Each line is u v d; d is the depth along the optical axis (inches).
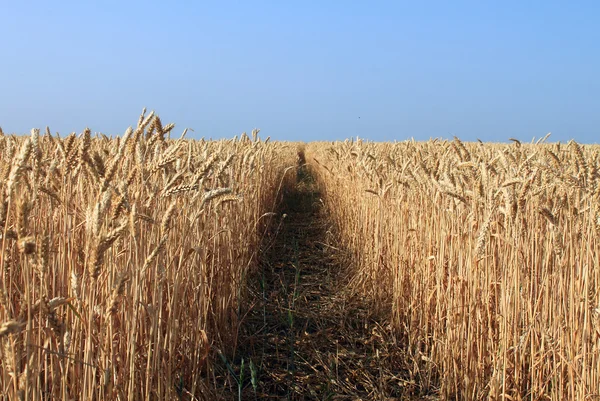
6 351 95.2
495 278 175.6
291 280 343.0
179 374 168.9
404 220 265.7
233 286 243.3
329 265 380.8
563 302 148.7
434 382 212.1
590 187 152.1
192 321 178.1
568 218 165.5
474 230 186.2
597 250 143.3
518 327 169.8
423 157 323.6
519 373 167.2
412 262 254.5
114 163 115.5
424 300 234.8
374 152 451.8
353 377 214.7
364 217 353.1
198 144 366.0
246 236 308.8
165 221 123.6
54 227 138.9
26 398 94.0
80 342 115.6
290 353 234.8
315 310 283.6
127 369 132.7
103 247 100.9
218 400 178.1
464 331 190.4
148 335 150.6
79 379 120.9
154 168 144.4
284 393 203.5
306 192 828.0
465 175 213.9
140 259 138.6
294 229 523.8
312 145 1598.2
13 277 127.6
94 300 119.1
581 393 139.2
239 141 444.5
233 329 231.6
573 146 157.8
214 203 215.3
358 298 304.0
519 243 168.7
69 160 133.3
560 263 150.9
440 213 223.5
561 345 147.7
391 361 226.5
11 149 113.8
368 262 318.0
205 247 192.4
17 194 117.8
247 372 211.2
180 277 161.9
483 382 181.2
